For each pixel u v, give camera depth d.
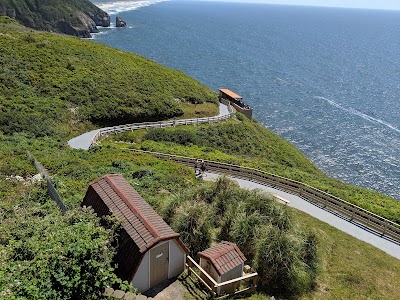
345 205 21.92
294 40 170.50
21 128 32.66
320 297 13.73
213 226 16.16
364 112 70.25
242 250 14.67
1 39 49.81
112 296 10.24
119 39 134.25
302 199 24.02
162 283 12.49
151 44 129.25
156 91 51.12
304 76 98.00
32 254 9.52
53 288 8.77
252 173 27.17
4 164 19.66
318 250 15.55
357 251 17.86
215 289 12.20
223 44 143.25
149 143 36.28
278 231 14.35
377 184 44.34
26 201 15.59
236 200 17.12
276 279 13.47
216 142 41.62
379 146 54.81
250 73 97.88
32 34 56.16
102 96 44.81
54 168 21.25
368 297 14.21
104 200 13.12
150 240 11.55
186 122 45.44
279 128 60.03
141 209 12.82
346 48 154.38
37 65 46.06
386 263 17.02
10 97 37.97
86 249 9.61
